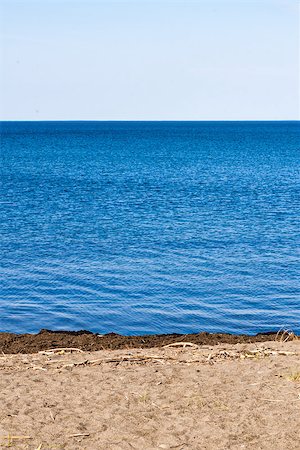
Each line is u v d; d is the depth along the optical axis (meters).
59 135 172.62
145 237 25.92
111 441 6.79
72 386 8.44
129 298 16.69
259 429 6.99
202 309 15.74
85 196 40.78
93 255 22.31
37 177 54.66
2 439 6.79
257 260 21.66
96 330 14.11
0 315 15.05
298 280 18.83
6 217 31.45
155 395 8.07
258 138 155.38
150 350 10.42
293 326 14.34
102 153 91.94
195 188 46.06
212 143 127.12
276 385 8.30
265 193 43.00
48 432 7.00
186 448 6.59
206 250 23.33
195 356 9.91
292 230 27.92
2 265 20.62
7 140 136.38
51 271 19.77
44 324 14.45
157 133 195.88
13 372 9.09
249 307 15.96
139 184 49.06
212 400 7.86
